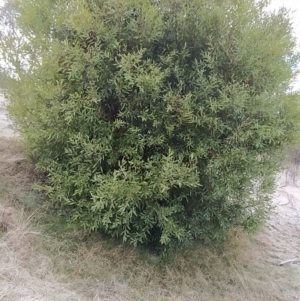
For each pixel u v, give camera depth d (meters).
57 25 3.21
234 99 2.98
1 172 4.12
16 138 4.83
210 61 3.04
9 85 4.09
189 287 3.62
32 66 3.57
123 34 3.01
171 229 3.23
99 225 3.42
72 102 2.96
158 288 3.45
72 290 2.90
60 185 3.35
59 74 3.15
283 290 3.88
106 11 3.06
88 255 3.43
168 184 2.92
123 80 3.01
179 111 3.00
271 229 5.87
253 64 3.20
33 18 3.51
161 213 3.19
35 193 4.05
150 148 3.30
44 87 3.20
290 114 3.54
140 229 3.49
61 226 3.70
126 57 2.83
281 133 3.34
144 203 3.26
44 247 3.32
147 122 3.17
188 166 3.17
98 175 3.05
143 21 2.95
